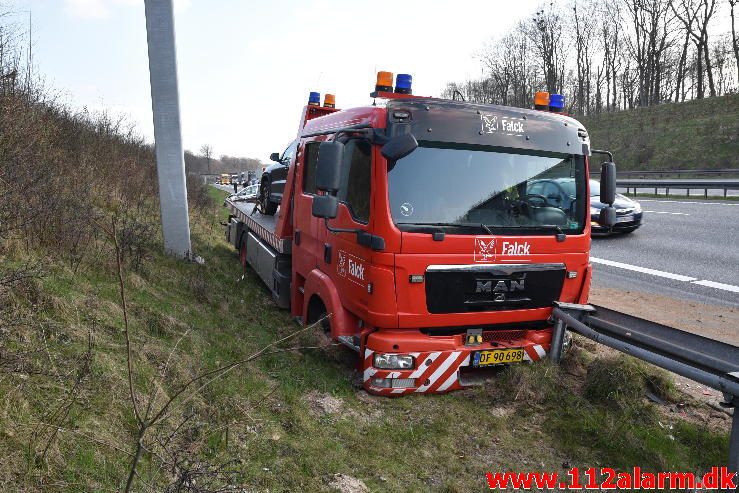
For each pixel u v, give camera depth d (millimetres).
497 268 4441
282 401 4227
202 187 19391
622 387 4535
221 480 3018
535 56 53656
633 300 7746
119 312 4773
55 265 5012
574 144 4844
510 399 4555
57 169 6469
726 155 34906
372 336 4348
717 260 10000
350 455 3654
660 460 3801
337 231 4445
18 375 3225
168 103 7801
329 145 4117
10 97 5844
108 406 3318
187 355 4516
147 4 7570
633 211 12617
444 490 3410
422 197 4289
